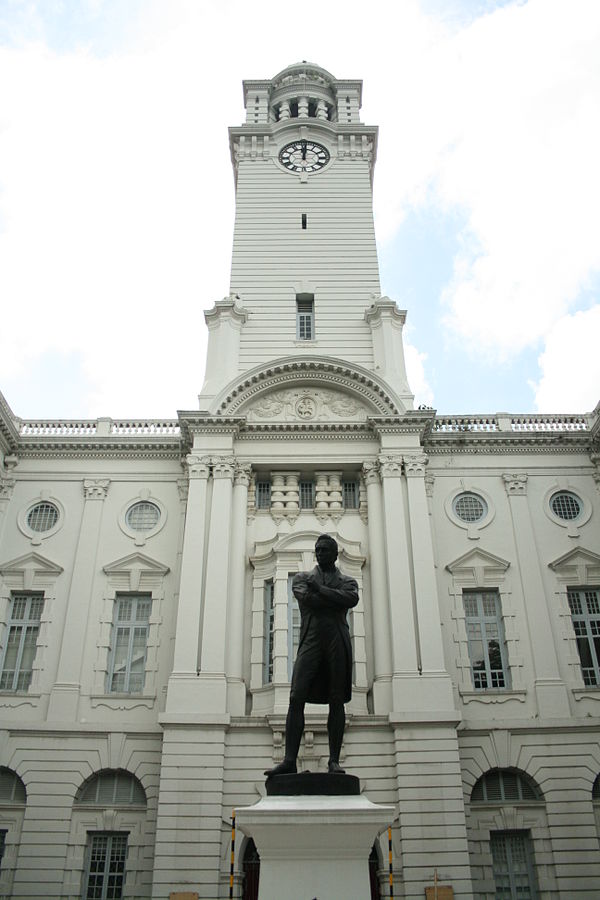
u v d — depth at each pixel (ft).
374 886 72.84
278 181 122.42
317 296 110.11
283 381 98.17
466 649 86.79
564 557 91.35
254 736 77.36
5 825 78.69
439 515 94.79
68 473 98.53
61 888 75.56
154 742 82.02
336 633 36.52
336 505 93.30
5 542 93.97
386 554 87.66
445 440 98.37
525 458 98.48
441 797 73.10
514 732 81.46
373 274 112.47
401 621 82.58
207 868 70.44
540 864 76.07
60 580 91.66
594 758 80.07
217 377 100.42
